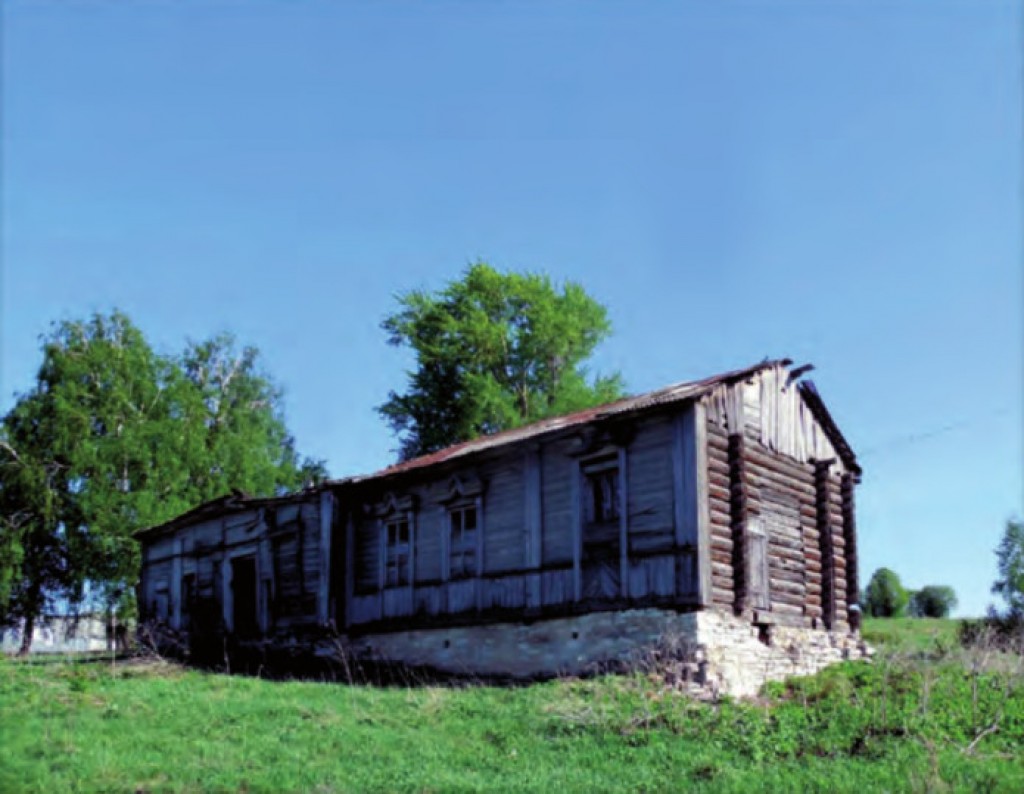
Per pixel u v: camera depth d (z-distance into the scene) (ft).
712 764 50.57
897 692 68.85
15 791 46.39
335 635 95.35
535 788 46.78
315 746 55.36
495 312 163.63
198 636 114.01
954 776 48.11
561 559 78.69
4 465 144.46
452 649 85.87
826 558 86.38
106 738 56.29
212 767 50.98
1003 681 71.36
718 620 70.85
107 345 155.02
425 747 55.26
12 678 74.28
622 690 65.46
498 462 85.40
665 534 72.59
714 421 75.46
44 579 147.23
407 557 91.97
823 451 89.92
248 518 110.22
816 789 45.93
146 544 130.52
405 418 162.71
